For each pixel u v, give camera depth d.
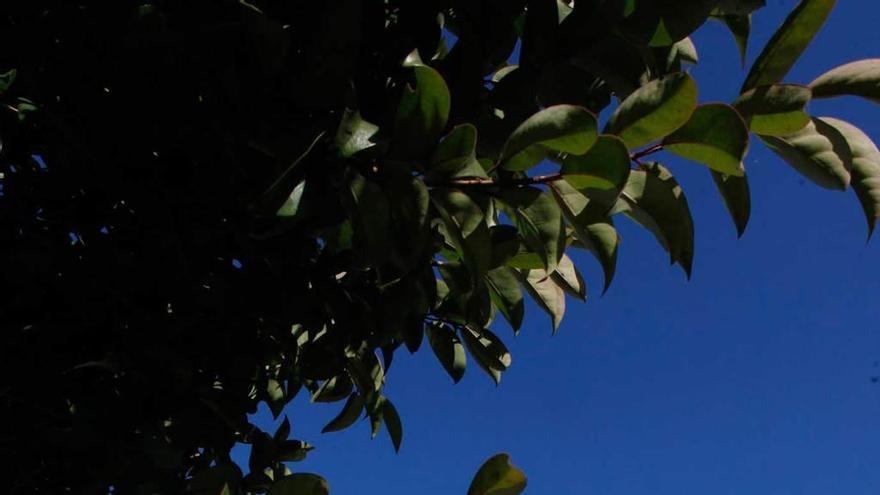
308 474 1.99
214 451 2.21
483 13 1.77
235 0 1.61
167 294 1.85
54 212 1.78
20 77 1.65
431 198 1.54
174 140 1.67
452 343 2.43
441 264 2.11
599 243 1.61
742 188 1.58
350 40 1.58
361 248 1.50
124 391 1.90
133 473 1.92
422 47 1.80
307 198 1.62
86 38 1.62
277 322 1.97
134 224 1.79
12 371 1.78
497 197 1.53
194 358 2.00
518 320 2.17
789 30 1.44
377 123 1.70
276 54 1.58
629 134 1.41
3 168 1.74
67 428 1.87
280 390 2.43
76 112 1.67
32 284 1.77
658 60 1.80
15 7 1.61
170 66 1.62
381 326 1.99
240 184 1.67
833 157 1.50
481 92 1.80
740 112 1.43
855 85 1.49
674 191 1.57
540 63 1.75
